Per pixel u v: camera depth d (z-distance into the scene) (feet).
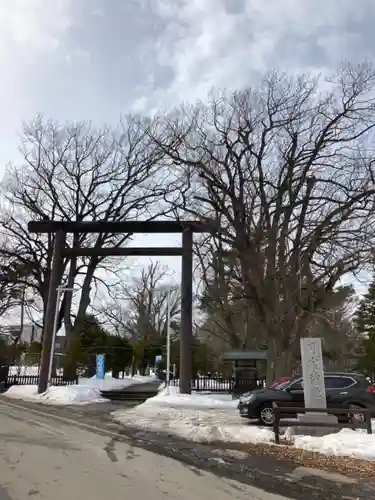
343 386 51.88
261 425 49.49
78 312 123.65
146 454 32.73
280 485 24.91
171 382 119.85
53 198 126.00
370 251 71.92
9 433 41.04
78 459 30.19
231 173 85.40
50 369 89.15
